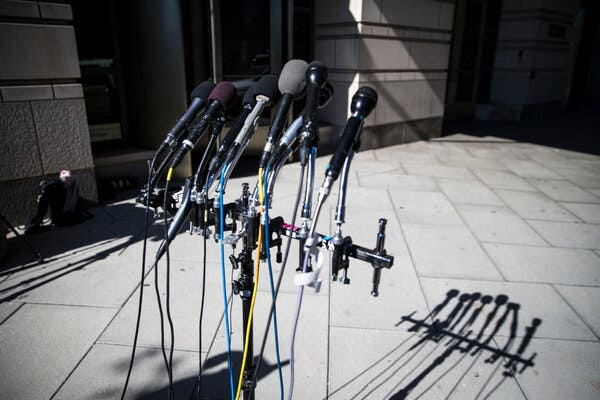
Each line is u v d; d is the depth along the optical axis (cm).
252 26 621
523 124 1218
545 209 552
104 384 246
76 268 374
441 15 887
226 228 179
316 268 135
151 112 595
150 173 171
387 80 822
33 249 386
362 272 378
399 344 287
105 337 287
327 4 768
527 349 286
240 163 711
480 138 1003
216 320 307
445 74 955
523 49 1254
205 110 182
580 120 1299
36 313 311
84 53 577
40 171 463
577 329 309
